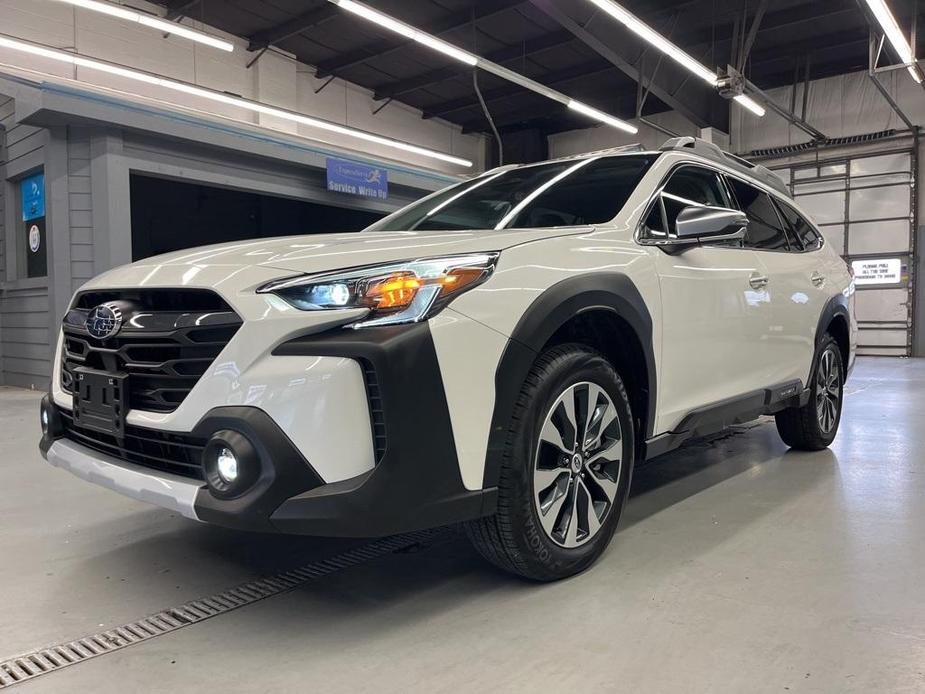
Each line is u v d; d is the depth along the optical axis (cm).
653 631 172
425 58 1423
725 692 145
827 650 161
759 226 322
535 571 195
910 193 1363
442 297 167
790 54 1341
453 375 167
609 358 231
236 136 898
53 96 709
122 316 184
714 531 248
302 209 1421
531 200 262
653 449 233
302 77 1473
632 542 237
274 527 154
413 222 279
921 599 189
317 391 154
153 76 1082
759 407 297
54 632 178
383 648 166
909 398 639
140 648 169
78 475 199
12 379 879
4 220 873
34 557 233
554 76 1474
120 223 787
